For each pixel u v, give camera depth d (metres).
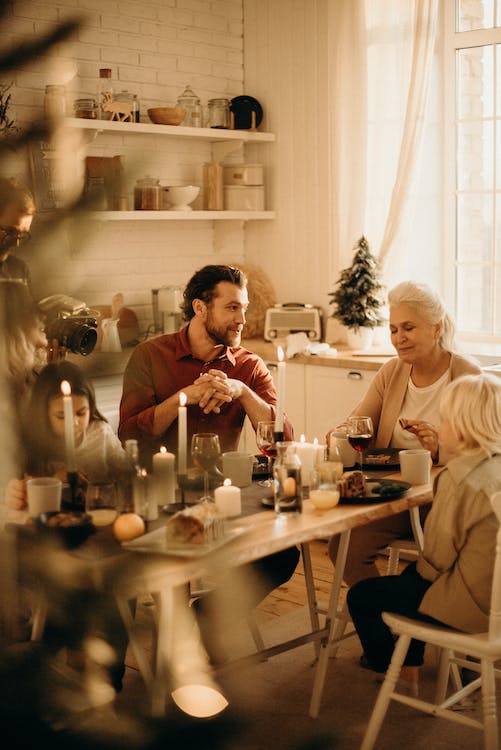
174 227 5.01
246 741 0.73
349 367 4.18
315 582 3.60
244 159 5.33
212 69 5.10
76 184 0.67
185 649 0.91
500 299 4.48
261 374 2.95
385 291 4.51
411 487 2.36
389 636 2.24
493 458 2.09
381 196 4.68
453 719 2.07
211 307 2.80
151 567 0.80
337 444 2.54
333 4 4.72
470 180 4.52
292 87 5.03
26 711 0.68
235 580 1.13
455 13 4.47
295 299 5.16
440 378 2.84
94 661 0.75
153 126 4.49
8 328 0.66
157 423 2.66
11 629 0.70
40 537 0.72
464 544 2.07
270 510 2.14
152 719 0.72
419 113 4.42
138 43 4.71
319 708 2.51
